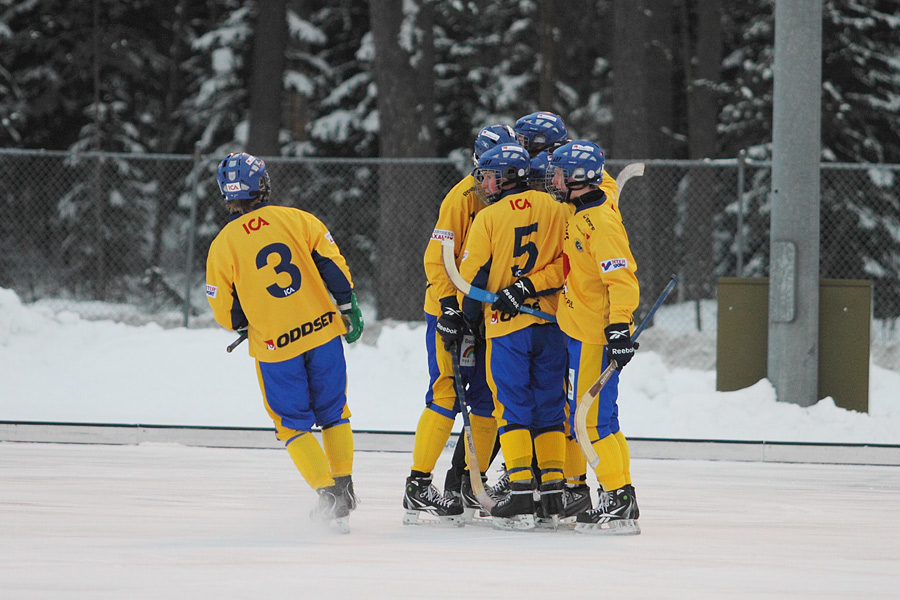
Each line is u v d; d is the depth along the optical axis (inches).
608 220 716.7
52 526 722.2
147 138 3961.6
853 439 1311.5
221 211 3619.6
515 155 763.4
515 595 527.8
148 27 3823.8
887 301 3097.9
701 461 1214.9
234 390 1565.0
